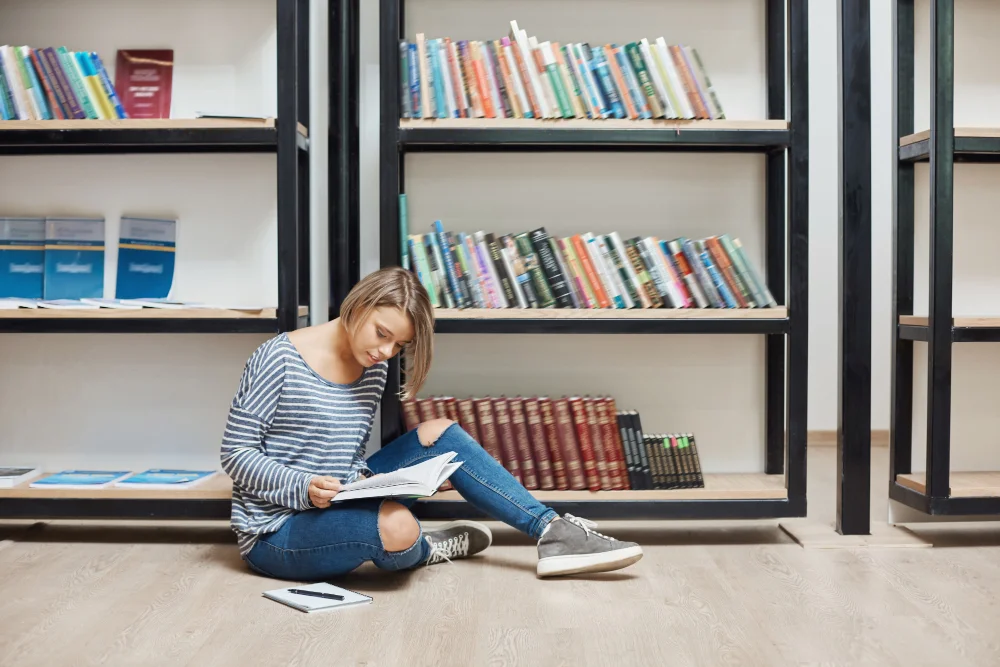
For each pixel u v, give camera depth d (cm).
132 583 187
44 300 236
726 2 244
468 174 246
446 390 248
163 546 218
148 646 150
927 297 244
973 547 220
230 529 236
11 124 216
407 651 149
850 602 176
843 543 220
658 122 220
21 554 210
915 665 144
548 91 221
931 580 191
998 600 177
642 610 171
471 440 201
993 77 246
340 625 162
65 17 239
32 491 219
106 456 244
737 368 248
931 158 219
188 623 162
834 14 395
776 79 242
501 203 246
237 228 240
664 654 148
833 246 399
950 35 216
